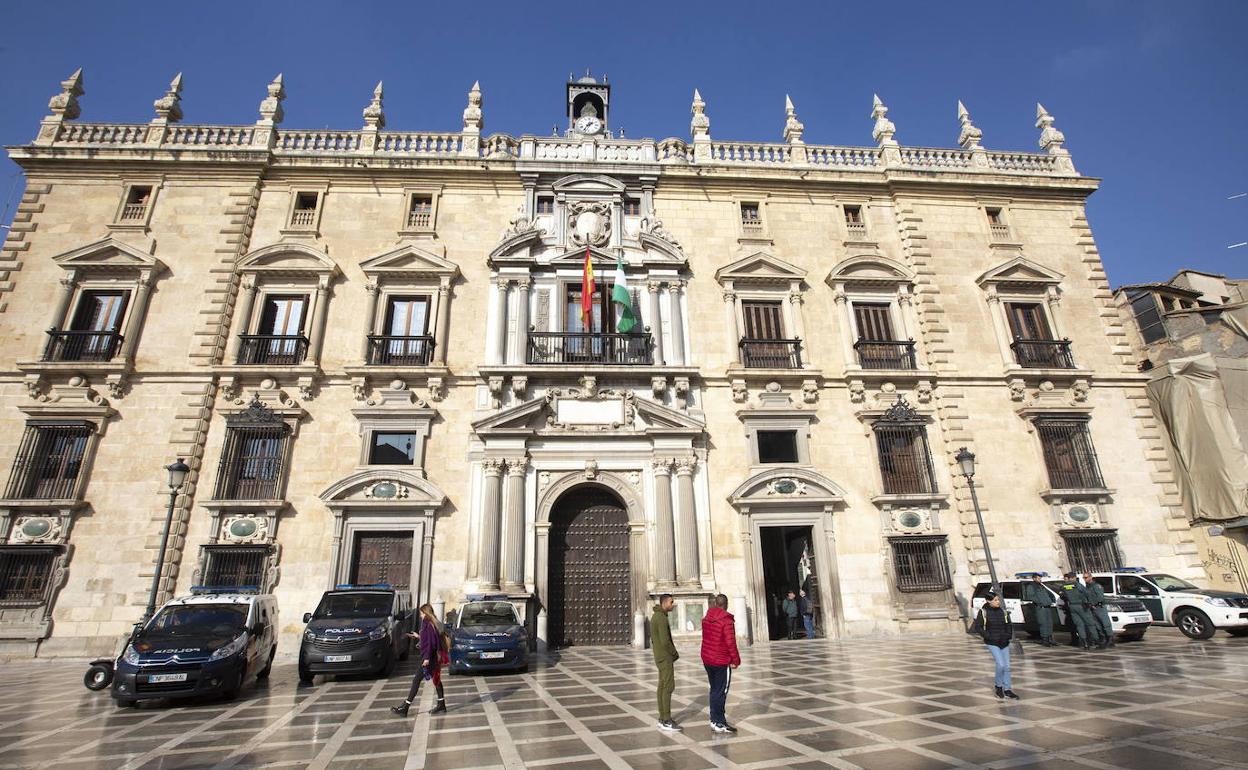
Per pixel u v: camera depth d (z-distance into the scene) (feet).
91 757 25.05
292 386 65.41
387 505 61.36
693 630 60.34
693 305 73.82
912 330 74.64
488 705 34.12
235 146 75.36
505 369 66.64
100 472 60.70
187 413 62.95
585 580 64.13
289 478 62.34
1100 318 77.97
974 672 39.91
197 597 43.98
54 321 65.21
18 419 61.98
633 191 78.18
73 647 55.57
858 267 76.38
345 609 47.75
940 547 65.82
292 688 41.93
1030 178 82.48
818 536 65.67
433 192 75.56
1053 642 51.49
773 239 77.82
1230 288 92.73
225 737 28.07
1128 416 73.10
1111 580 57.98
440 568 61.00
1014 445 70.13
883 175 80.84
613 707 32.73
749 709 31.32
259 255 69.36
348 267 71.20
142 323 66.18
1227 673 35.45
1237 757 20.56
